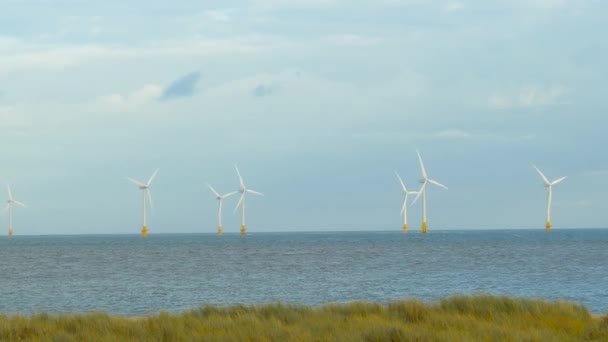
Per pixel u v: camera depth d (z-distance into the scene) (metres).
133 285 104.75
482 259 176.00
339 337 34.56
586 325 39.94
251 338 34.94
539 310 44.56
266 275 123.56
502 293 86.88
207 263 166.75
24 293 94.00
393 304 47.12
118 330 38.69
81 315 44.41
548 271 129.00
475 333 35.88
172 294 90.12
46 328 39.44
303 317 42.69
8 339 36.97
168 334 36.88
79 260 187.75
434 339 33.59
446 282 104.94
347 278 114.56
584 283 101.38
